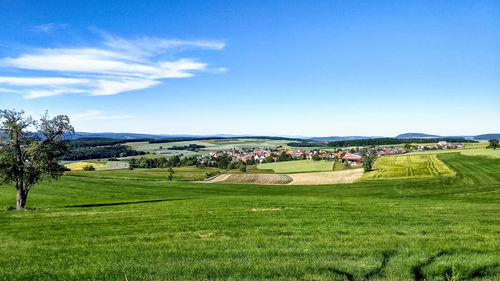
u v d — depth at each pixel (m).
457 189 52.69
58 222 21.31
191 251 12.30
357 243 12.68
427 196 48.00
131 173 134.88
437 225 16.23
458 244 12.16
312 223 17.31
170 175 115.44
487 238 13.07
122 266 10.98
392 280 9.14
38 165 35.50
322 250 11.84
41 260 12.35
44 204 47.00
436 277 9.30
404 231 14.75
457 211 21.53
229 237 14.55
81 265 11.41
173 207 27.75
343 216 19.61
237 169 163.38
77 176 91.25
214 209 24.70
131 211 25.83
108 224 19.44
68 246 14.27
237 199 35.38
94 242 14.83
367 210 22.45
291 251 11.88
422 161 120.56
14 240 16.31
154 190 73.62
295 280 9.30
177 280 9.62
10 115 35.47
